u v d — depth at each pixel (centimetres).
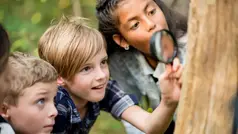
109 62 287
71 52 228
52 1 540
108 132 496
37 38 493
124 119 254
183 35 271
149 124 231
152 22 260
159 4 273
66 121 234
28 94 208
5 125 194
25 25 501
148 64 279
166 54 203
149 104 288
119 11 263
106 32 276
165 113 220
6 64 178
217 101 169
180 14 274
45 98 212
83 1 545
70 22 237
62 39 231
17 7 532
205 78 171
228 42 167
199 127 172
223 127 167
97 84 233
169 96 207
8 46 174
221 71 168
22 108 209
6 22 511
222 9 167
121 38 274
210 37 169
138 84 284
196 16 171
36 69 208
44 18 527
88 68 232
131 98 255
